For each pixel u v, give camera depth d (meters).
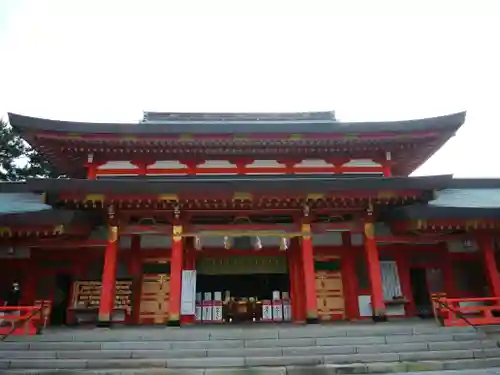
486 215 17.28
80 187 16.05
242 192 16.41
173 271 16.77
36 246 18.39
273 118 28.98
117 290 18.98
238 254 20.14
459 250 20.66
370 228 18.06
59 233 16.58
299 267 19.69
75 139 20.27
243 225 18.02
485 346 13.70
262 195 16.56
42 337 13.91
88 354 12.80
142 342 13.56
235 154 21.73
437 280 20.56
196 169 21.58
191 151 21.34
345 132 20.81
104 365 12.16
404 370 12.12
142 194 16.34
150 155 21.39
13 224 16.28
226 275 22.52
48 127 19.81
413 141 21.56
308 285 16.91
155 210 17.31
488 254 18.48
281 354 12.95
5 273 19.09
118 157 21.42
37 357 12.74
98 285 19.30
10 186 24.08
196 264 20.25
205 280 22.62
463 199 21.72
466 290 20.27
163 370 11.69
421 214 17.09
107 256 16.97
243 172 21.67
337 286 20.16
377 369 11.98
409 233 19.22
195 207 17.25
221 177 21.48
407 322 17.09
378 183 16.70
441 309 15.86
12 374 11.44
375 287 17.39
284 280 22.33
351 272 20.00
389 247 20.64
